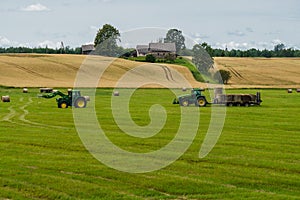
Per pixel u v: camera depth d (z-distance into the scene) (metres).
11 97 91.25
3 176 27.08
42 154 33.75
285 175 28.02
